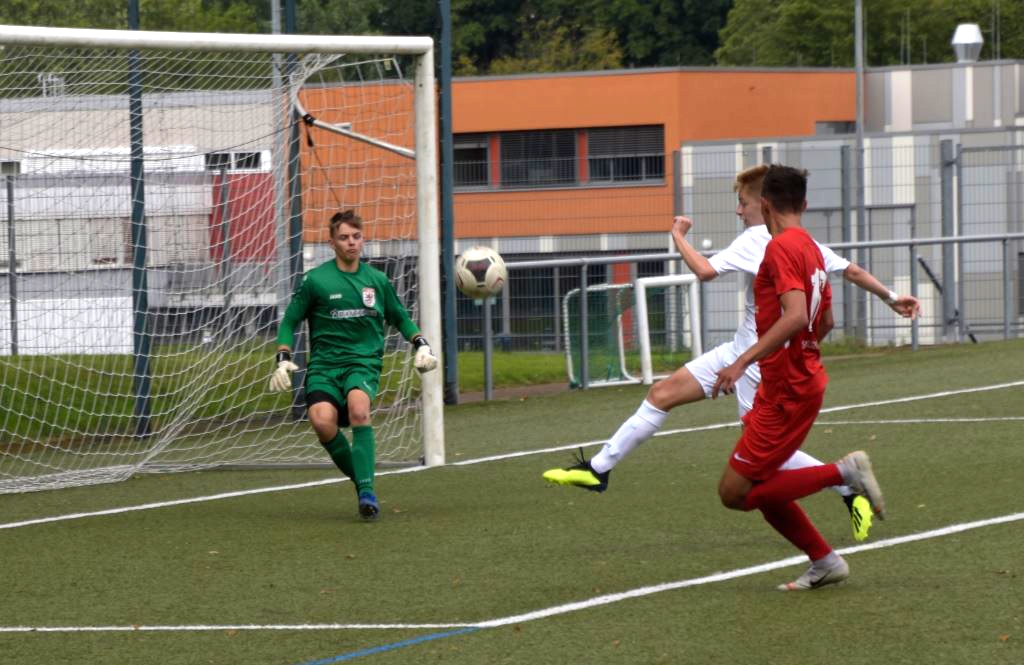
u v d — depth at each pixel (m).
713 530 17.77
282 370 19.36
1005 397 28.86
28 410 29.11
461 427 30.05
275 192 29.89
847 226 47.72
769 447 14.00
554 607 14.23
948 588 14.23
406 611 14.36
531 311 37.97
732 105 93.44
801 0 137.88
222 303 30.06
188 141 30.11
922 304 50.31
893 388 31.56
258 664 12.68
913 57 143.25
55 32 21.62
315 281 19.81
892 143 61.94
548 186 91.19
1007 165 51.00
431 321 24.55
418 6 116.25
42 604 15.37
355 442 19.56
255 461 25.61
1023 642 12.33
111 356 30.80
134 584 16.19
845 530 17.28
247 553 17.67
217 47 22.78
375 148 31.22
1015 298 46.25
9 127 29.38
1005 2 146.88
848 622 13.16
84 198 30.77
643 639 12.93
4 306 31.23
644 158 91.44
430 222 24.52
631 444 17.17
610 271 37.97
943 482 20.11
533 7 151.38
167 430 28.53
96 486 24.11
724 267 17.70
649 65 149.50
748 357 13.68
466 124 92.31
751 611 13.72
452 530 18.55
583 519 18.86
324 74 30.05
